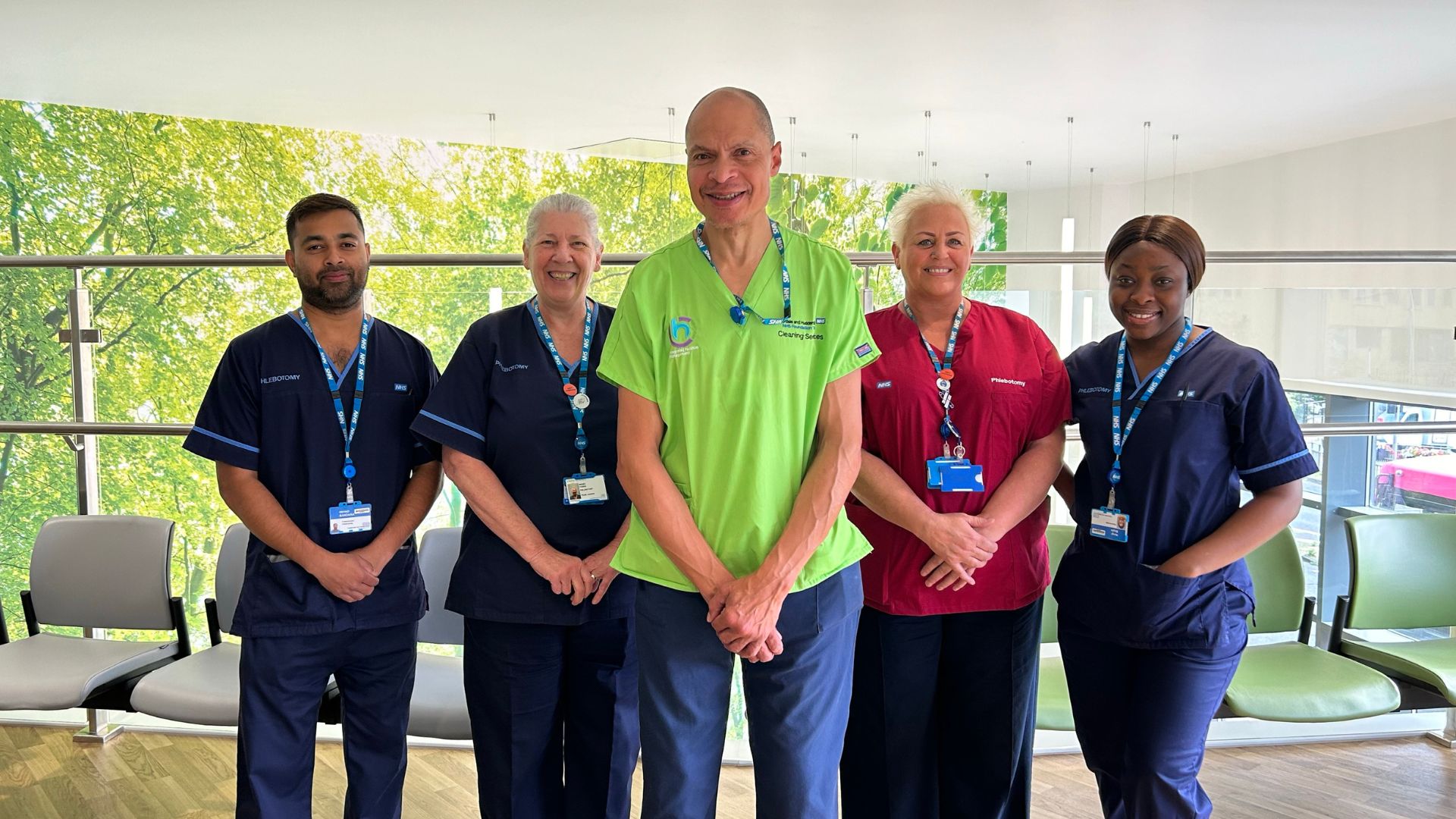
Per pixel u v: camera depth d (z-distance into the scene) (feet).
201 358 22.20
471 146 31.37
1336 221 28.58
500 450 6.66
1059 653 10.49
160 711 7.88
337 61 19.40
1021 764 6.84
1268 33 17.02
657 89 21.91
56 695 8.06
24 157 25.50
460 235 31.60
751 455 4.98
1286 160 30.37
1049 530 9.37
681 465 5.10
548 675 6.73
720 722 5.32
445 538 9.07
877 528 6.61
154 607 9.25
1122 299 6.45
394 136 30.17
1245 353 6.44
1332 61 19.08
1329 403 22.62
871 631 6.66
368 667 7.13
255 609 6.80
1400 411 21.06
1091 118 25.17
